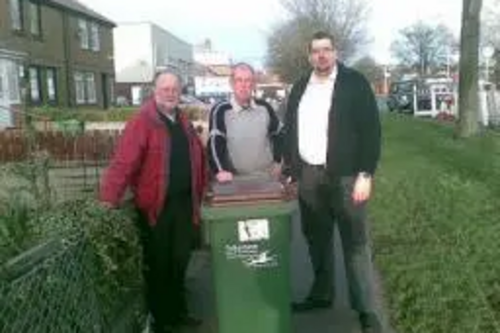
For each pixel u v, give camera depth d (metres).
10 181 6.12
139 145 6.18
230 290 5.51
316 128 6.57
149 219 6.39
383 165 17.06
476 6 23.02
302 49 57.16
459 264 7.43
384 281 7.70
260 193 5.43
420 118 41.75
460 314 6.29
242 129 6.82
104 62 51.91
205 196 5.52
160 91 6.29
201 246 8.19
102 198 5.97
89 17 48.19
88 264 4.86
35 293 3.99
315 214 6.79
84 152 14.60
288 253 5.51
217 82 55.78
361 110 6.44
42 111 25.62
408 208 10.92
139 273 6.08
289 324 5.57
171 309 6.61
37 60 40.19
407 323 6.41
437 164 16.48
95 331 4.87
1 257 4.02
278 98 51.72
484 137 22.25
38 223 4.94
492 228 8.88
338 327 6.59
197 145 6.55
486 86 35.38
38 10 40.72
